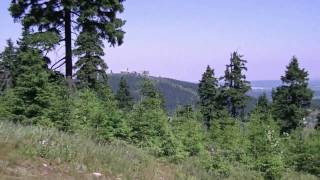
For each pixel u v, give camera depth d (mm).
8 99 22125
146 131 23422
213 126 29641
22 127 17188
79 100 22938
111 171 16438
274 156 25016
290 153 30594
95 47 35500
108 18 27844
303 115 50438
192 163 22891
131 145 22656
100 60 35781
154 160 21516
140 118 23625
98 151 17562
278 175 24734
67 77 26750
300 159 30922
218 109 50125
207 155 23484
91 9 26234
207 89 51656
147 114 23734
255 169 24938
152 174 18312
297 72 51281
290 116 50406
